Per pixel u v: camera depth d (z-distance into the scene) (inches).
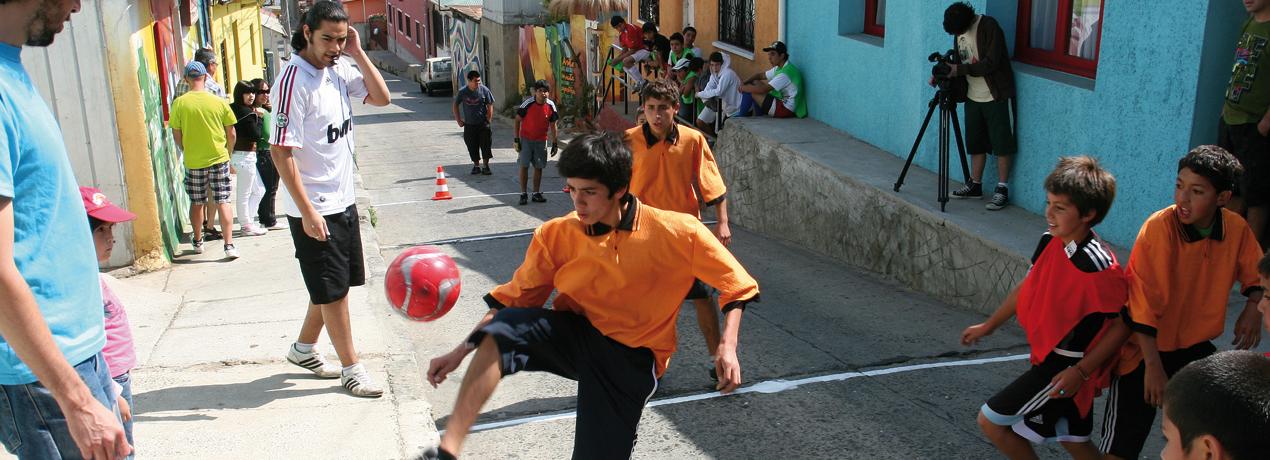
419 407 218.5
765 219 495.8
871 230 393.4
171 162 433.4
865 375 248.2
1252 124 260.8
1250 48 258.1
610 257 146.0
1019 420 162.9
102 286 155.0
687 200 254.2
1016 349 271.1
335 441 197.9
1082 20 339.3
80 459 124.1
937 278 348.2
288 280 348.5
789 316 309.3
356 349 257.4
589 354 148.0
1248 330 162.4
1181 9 281.1
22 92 112.9
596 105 925.8
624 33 762.8
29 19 112.8
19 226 113.2
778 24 539.8
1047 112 342.3
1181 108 283.7
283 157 203.6
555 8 1020.5
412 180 729.0
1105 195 150.8
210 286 344.5
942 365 255.9
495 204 597.3
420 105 1475.1
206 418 210.7
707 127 585.0
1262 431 80.4
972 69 349.1
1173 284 156.9
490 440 211.2
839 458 199.6
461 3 1501.0
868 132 467.2
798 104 523.8
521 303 153.5
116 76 350.0
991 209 354.6
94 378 123.7
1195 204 153.4
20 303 107.7
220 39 710.5
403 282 158.2
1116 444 162.7
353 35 219.8
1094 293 152.5
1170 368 163.0
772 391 236.4
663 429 215.5
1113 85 309.7
